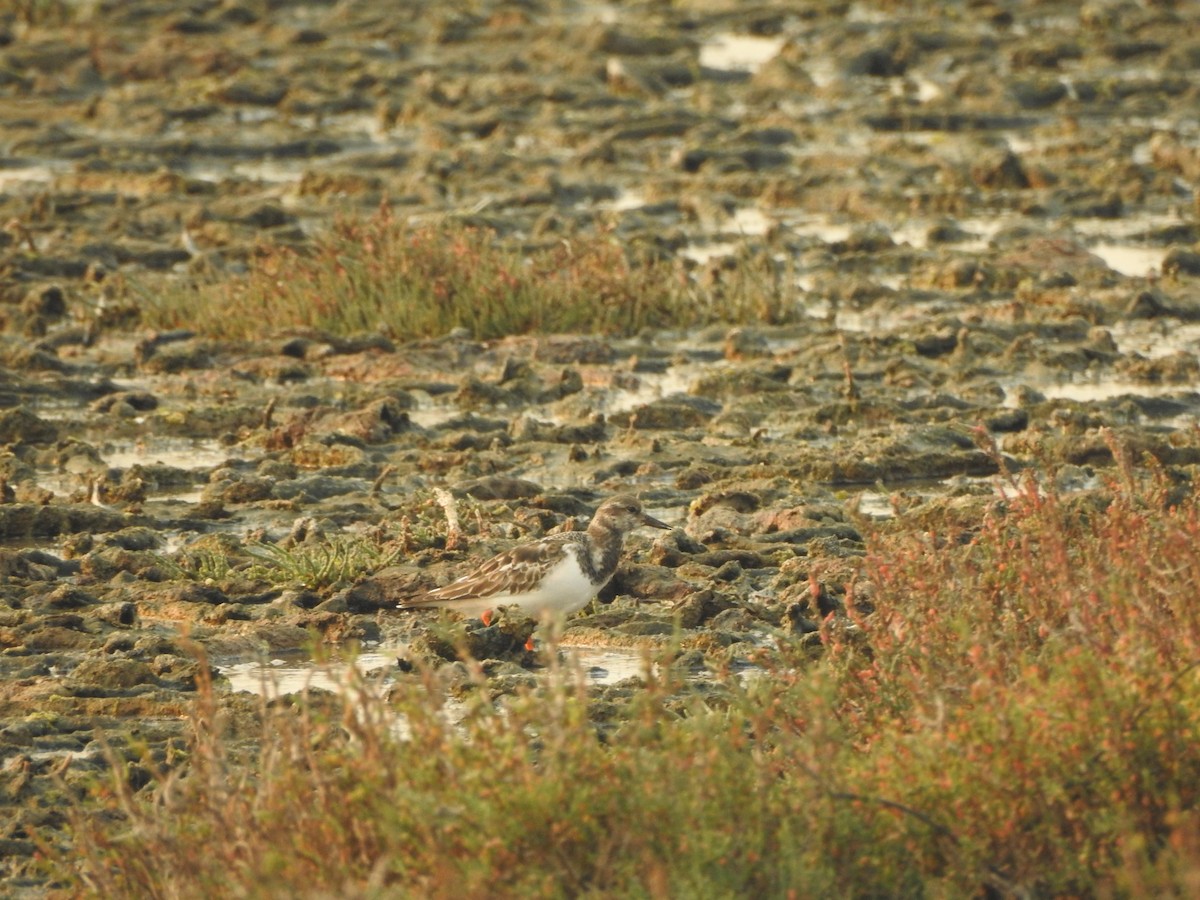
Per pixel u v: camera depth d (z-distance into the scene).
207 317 37.38
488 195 50.97
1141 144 56.50
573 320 37.38
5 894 14.22
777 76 67.00
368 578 21.47
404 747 12.55
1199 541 15.44
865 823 12.19
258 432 30.00
